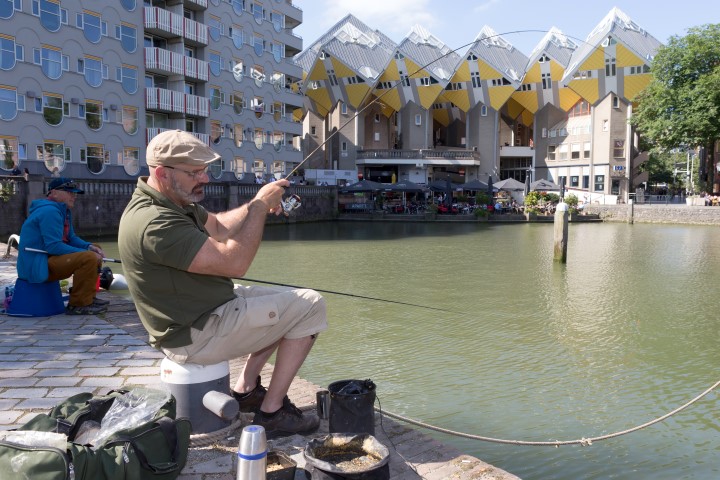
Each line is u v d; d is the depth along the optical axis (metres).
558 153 67.62
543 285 15.03
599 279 16.23
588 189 64.12
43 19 29.97
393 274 17.19
